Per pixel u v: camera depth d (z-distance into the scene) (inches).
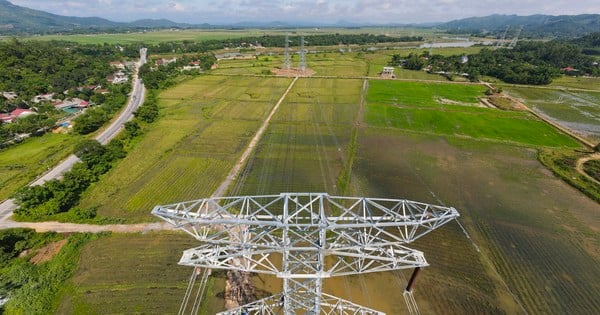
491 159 2984.7
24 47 6609.3
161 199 2299.5
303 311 1496.1
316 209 2196.1
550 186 2522.1
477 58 7824.8
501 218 2135.8
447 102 4857.3
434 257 1790.1
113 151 2871.6
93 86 5580.7
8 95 4569.4
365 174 2696.9
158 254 1763.0
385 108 4517.7
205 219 1063.6
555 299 1552.7
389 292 1567.4
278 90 5502.0
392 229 2005.4
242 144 3275.1
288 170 2748.5
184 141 3326.8
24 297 1470.2
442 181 2596.0
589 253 1838.1
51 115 3951.8
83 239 1836.9
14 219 1971.0
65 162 2795.3
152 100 4475.9
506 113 4311.0
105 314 1440.7
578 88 5807.1
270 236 1151.6
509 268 1727.4
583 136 3560.5
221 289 1572.3
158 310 1464.1
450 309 1493.6
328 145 3267.7
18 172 2603.3
